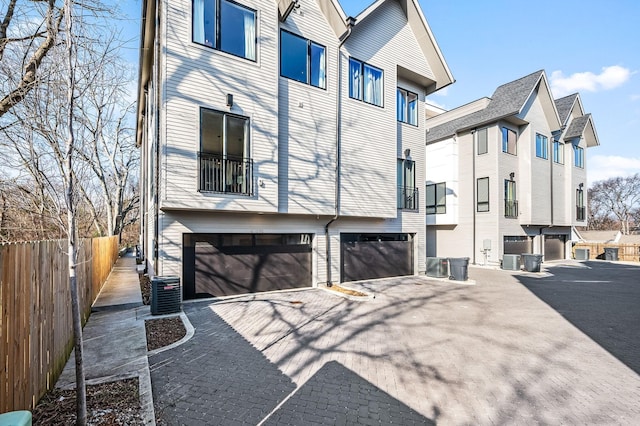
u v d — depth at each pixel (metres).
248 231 9.52
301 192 10.03
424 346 5.43
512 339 5.80
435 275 13.14
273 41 9.38
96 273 8.93
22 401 2.96
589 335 6.04
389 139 12.56
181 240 8.48
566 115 21.84
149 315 7.16
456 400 3.69
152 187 10.49
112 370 4.29
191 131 8.03
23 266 3.05
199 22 8.36
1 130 3.90
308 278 10.85
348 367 4.56
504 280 12.84
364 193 11.68
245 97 8.83
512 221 18.50
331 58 10.96
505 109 17.77
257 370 4.43
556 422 3.28
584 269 16.86
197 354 4.98
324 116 10.65
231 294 9.36
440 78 14.23
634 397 3.79
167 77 7.80
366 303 8.59
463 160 19.12
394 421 3.28
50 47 3.72
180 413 3.36
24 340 3.03
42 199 3.65
